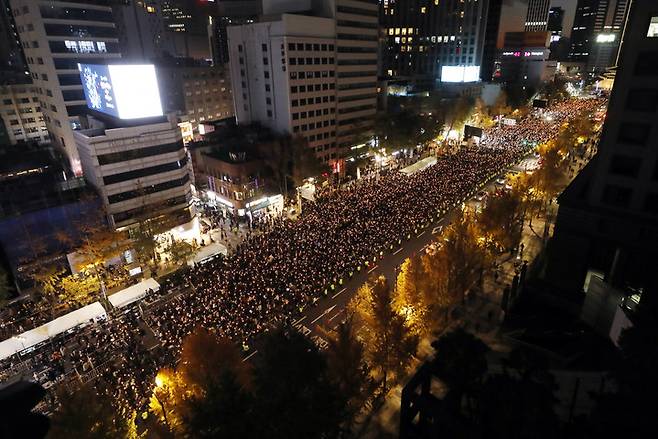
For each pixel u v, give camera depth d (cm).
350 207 6372
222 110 11256
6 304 4166
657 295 3519
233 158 6538
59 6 6688
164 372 2545
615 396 1599
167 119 5462
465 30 15200
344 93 8412
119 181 5138
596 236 3950
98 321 4038
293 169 6794
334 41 7844
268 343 2045
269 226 6094
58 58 6812
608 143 3741
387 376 3131
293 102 7431
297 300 4138
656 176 3538
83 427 2072
